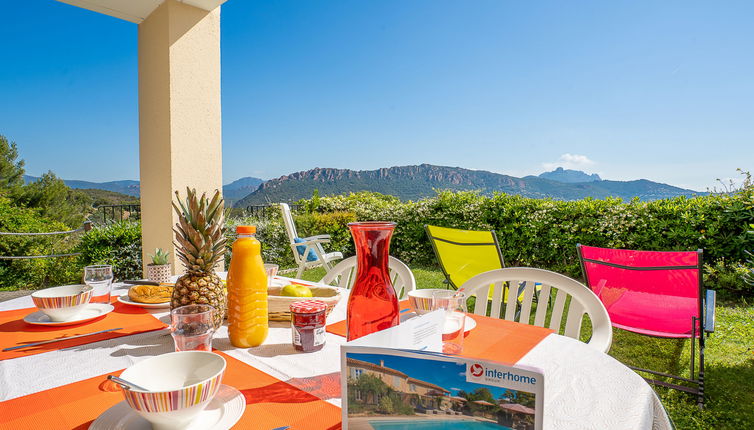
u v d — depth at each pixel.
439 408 0.49
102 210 6.31
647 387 0.78
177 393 0.54
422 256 7.00
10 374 0.84
